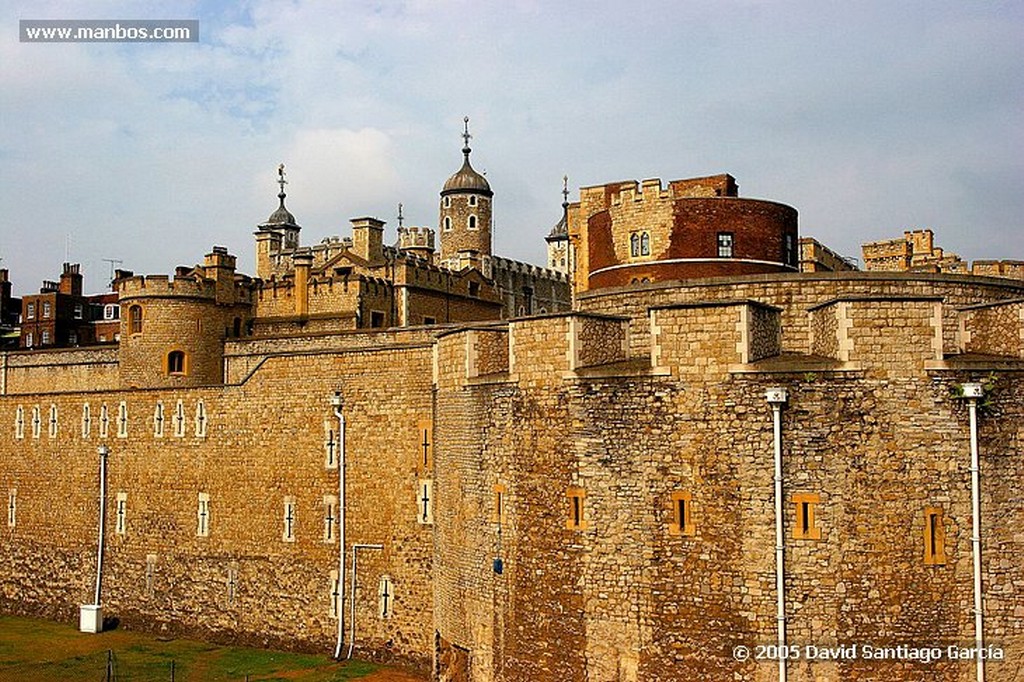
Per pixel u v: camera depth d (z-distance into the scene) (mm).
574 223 52406
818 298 26516
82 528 48125
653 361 25250
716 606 24266
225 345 51312
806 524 23703
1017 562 23734
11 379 60250
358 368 39750
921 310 23812
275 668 38219
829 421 23750
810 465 23766
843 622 23453
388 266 56438
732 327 24406
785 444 23906
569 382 26484
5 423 51469
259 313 55562
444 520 32531
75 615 48000
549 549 26812
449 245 101812
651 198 42125
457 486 31250
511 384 28016
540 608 27016
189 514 44406
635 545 25281
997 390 23812
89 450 48062
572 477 26359
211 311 53250
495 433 28844
